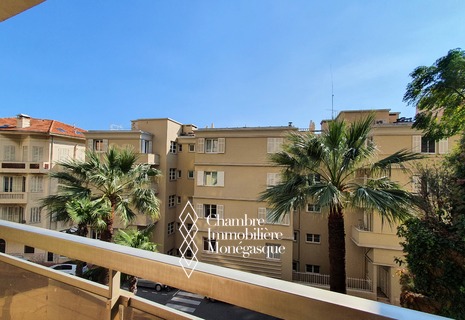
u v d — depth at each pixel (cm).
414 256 417
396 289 874
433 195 441
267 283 61
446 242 383
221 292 66
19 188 1459
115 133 1407
